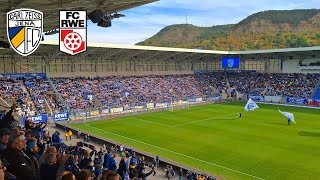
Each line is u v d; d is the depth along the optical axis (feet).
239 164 108.99
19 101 190.80
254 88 298.76
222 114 214.28
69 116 190.70
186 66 329.72
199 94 293.43
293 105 255.50
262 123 181.57
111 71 275.59
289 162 110.32
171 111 228.02
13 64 224.33
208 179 87.76
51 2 58.65
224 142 139.03
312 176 96.68
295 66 301.84
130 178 56.08
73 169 37.65
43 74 234.17
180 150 127.65
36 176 24.52
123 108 219.00
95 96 234.99
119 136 153.07
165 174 97.81
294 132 157.58
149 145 136.05
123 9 66.85
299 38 577.84
